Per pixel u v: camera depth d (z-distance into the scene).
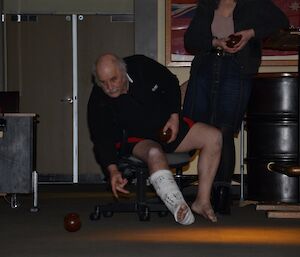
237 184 8.74
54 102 10.34
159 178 4.76
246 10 5.74
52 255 3.84
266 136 6.71
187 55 9.22
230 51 5.68
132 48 10.33
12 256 3.82
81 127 10.34
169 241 4.33
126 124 5.12
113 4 10.30
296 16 9.02
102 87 5.02
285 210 5.84
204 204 5.29
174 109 5.11
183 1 9.23
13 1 10.24
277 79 6.65
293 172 5.49
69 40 10.31
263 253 3.85
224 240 4.37
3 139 6.20
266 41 5.92
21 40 10.28
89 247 4.12
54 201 7.47
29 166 6.22
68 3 10.30
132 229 4.94
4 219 5.71
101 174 10.32
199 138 5.17
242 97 5.91
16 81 10.31
